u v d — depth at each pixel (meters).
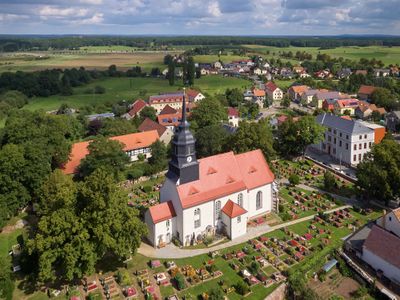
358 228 81.44
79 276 59.62
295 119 144.12
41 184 90.69
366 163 93.06
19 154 88.00
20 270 68.56
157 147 119.81
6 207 84.94
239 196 80.88
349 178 108.12
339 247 74.62
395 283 64.19
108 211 61.38
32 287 63.88
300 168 118.31
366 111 194.25
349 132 122.88
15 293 62.59
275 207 87.81
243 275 65.56
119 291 61.94
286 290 63.75
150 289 61.91
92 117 188.00
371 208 90.94
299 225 82.75
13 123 117.94
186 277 65.31
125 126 140.75
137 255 71.81
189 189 74.56
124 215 64.56
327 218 84.62
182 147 72.44
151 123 150.25
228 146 109.38
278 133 133.12
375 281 65.62
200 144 121.38
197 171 75.38
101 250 62.06
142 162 124.56
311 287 65.44
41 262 58.06
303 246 74.19
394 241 67.44
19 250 75.69
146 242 76.38
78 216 62.56
